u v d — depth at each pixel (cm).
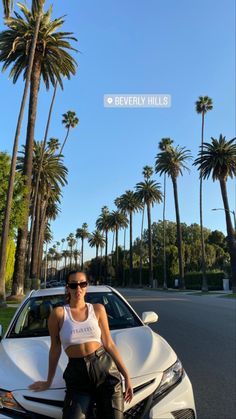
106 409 333
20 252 3103
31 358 413
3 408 365
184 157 7275
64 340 345
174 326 1447
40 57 3173
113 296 579
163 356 413
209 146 5759
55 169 5397
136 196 9075
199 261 11444
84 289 367
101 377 336
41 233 6209
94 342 346
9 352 436
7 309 2209
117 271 11662
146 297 3688
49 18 3178
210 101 6475
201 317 1764
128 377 354
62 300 559
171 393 383
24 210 3111
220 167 5597
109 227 12212
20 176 3100
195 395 643
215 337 1190
